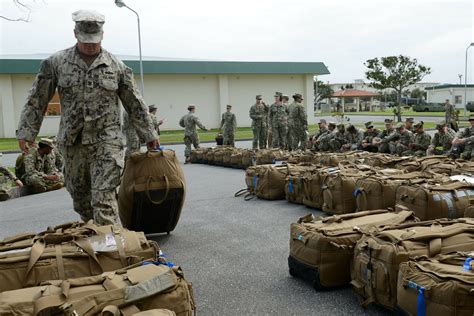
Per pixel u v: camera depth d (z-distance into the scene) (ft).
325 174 20.89
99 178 14.70
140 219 16.52
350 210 18.98
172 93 101.19
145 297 7.82
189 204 24.81
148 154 15.83
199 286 13.02
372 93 212.84
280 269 14.07
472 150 32.17
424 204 15.35
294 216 20.84
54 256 9.91
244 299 11.94
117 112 15.23
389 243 10.16
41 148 33.76
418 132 37.88
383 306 10.21
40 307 7.43
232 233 18.45
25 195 32.68
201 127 49.34
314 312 10.91
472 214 14.40
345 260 11.98
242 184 31.22
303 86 112.16
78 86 14.46
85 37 14.20
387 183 17.33
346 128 43.29
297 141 50.44
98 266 9.97
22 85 88.94
